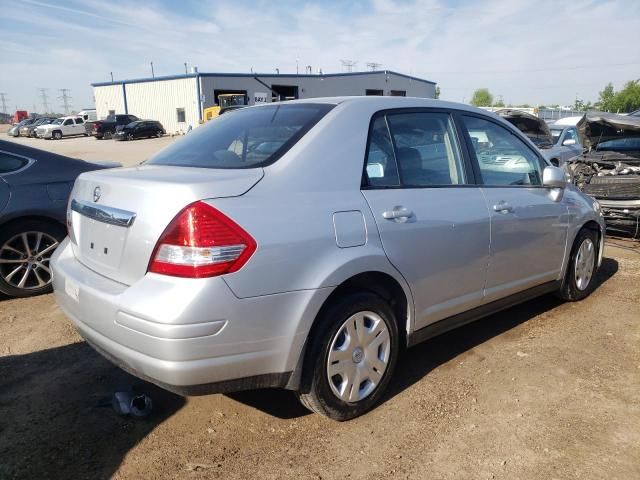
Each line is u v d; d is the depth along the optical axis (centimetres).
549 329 434
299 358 272
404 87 5462
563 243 447
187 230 240
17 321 445
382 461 272
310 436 292
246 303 248
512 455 276
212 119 393
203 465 268
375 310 303
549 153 1026
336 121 306
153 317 237
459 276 351
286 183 273
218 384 251
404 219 310
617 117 773
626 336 420
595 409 317
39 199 496
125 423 302
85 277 284
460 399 329
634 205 704
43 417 307
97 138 4256
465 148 370
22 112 7662
